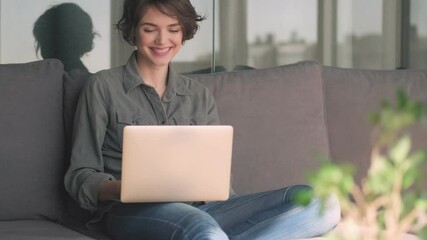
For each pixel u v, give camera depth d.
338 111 2.66
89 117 2.23
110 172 2.22
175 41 2.32
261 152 2.49
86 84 2.28
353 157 2.62
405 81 2.75
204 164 1.89
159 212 1.93
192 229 1.81
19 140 2.25
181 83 2.37
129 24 2.34
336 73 2.72
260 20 3.21
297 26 3.27
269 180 2.47
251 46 3.20
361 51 3.37
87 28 2.90
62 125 2.36
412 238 1.96
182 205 1.93
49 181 2.28
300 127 2.56
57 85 2.37
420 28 3.35
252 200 2.10
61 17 2.87
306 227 1.98
